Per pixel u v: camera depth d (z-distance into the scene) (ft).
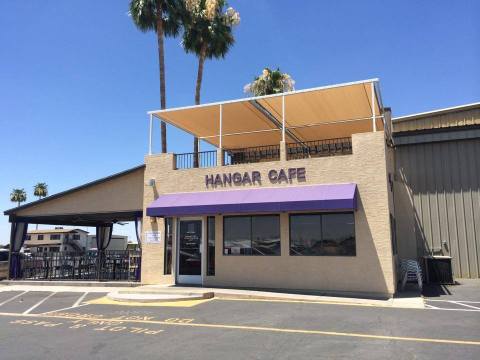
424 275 54.80
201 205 48.14
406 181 63.05
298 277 45.85
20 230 67.67
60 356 22.68
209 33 91.15
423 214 61.62
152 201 54.60
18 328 30.81
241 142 72.43
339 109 54.24
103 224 85.15
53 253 65.16
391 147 59.21
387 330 27.07
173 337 26.55
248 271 48.32
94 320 33.24
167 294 44.29
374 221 43.34
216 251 50.26
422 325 28.40
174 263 52.70
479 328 27.40
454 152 61.67
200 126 62.28
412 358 20.74
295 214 47.06
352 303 38.14
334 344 23.73
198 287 48.85
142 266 54.44
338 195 42.50
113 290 51.75
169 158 54.49
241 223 49.65
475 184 59.98
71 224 78.43
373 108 44.91
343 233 44.70
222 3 94.48
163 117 57.98
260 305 38.24
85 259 63.21
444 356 20.99
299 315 32.83
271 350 22.81
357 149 45.06
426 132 62.85
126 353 23.00
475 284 52.49
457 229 59.77
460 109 66.03
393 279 42.11
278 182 48.06
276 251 47.57
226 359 21.38
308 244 46.06
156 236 54.29
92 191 63.05
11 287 58.49
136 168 60.44
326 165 46.14
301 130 64.54
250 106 53.16
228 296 43.34
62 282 58.90
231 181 50.52
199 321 31.63
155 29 87.30
